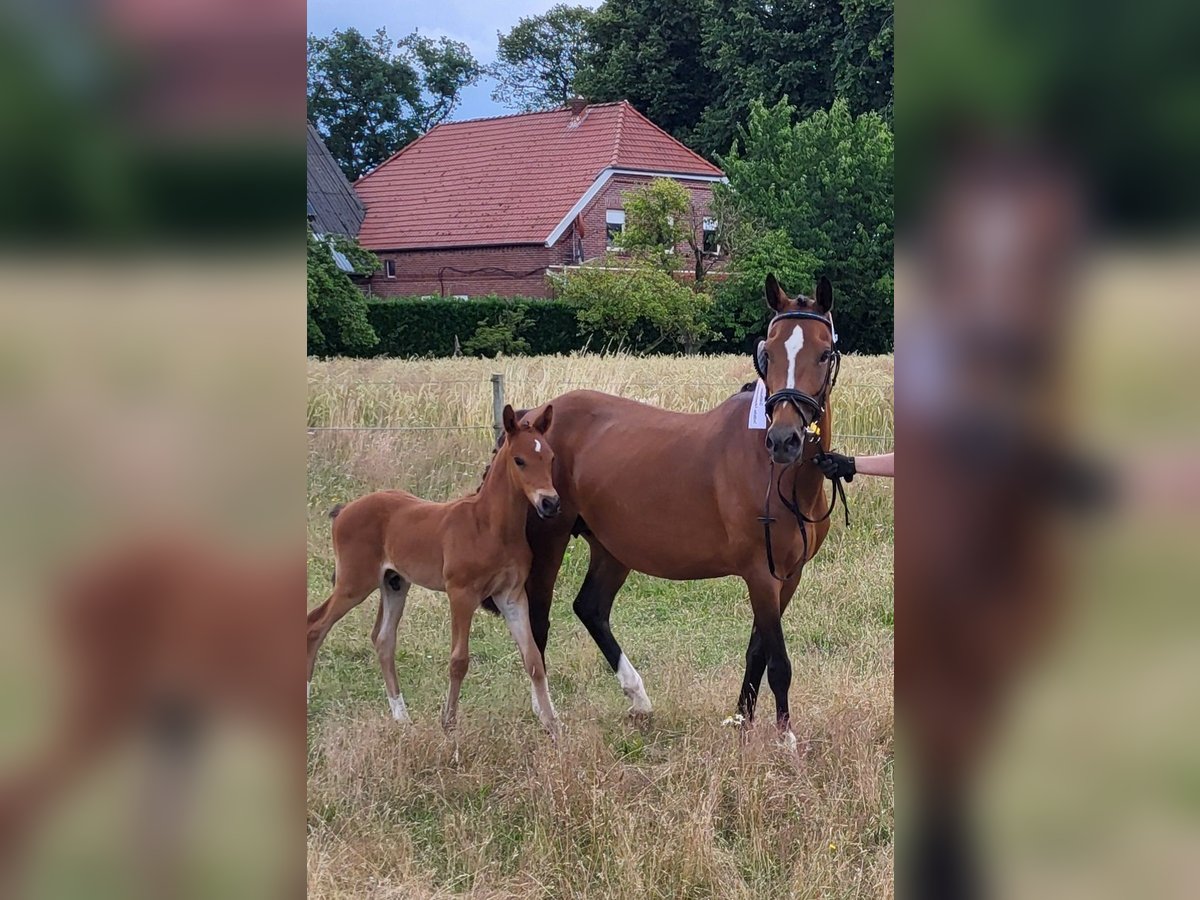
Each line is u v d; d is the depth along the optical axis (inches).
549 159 1090.7
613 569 202.1
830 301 160.4
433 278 1072.8
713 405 391.5
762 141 946.1
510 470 175.5
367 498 194.9
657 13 1325.0
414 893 122.1
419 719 178.4
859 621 236.1
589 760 156.6
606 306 853.2
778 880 130.3
